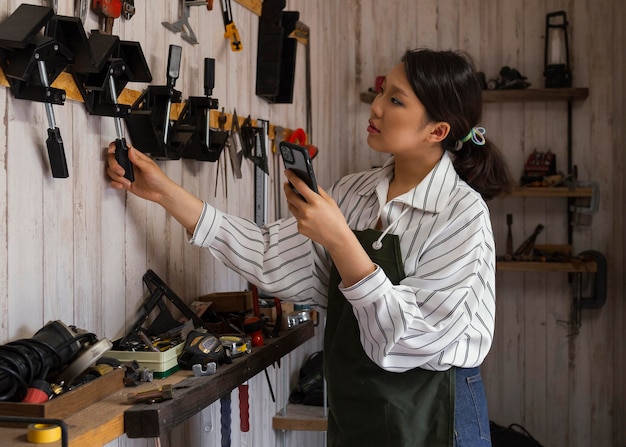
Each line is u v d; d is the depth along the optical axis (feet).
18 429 4.33
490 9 15.20
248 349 6.62
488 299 6.25
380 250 6.33
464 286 5.88
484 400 6.51
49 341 4.85
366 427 6.37
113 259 6.50
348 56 15.64
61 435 4.01
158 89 6.70
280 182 10.93
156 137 6.61
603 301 14.66
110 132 6.44
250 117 9.36
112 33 6.33
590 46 14.87
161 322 6.98
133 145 6.70
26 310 5.29
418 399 6.22
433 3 15.37
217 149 7.78
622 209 14.80
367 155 15.65
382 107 6.40
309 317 8.43
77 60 5.51
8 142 5.07
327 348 6.76
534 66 15.11
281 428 10.78
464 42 15.31
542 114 15.08
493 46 15.23
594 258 14.46
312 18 12.87
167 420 4.83
